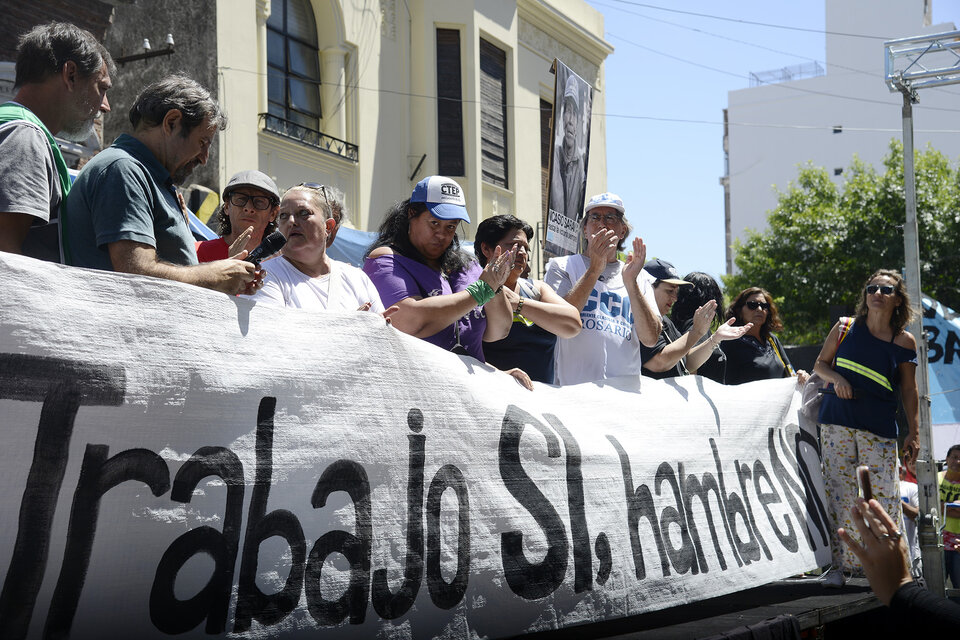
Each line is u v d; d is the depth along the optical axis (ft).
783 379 17.43
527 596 10.32
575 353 14.37
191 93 9.03
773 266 84.89
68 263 8.30
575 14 55.01
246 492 7.91
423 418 9.73
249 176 12.80
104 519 6.98
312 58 39.99
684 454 13.74
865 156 178.09
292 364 8.56
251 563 7.85
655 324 14.20
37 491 6.66
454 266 12.37
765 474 15.72
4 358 6.61
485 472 10.30
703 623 11.50
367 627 8.66
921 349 22.35
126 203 8.14
